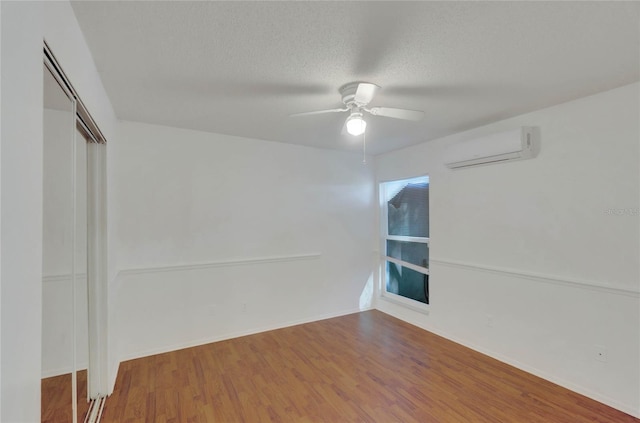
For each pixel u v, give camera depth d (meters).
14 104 0.74
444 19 1.42
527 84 2.13
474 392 2.40
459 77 2.02
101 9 1.34
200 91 2.23
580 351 2.38
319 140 3.71
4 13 0.69
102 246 2.21
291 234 3.92
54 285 1.32
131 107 2.56
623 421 2.05
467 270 3.27
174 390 2.43
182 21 1.43
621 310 2.19
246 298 3.59
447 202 3.51
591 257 2.34
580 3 1.31
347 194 4.37
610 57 1.77
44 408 1.21
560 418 2.08
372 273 4.59
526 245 2.75
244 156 3.59
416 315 3.90
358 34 1.54
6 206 0.70
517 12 1.37
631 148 2.14
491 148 2.84
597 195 2.30
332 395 2.37
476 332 3.17
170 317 3.15
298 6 1.33
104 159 2.22
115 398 2.31
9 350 0.71
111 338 2.38
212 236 3.39
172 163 3.18
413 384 2.52
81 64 1.50
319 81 2.06
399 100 2.42
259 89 2.19
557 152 2.53
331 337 3.51
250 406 2.23
